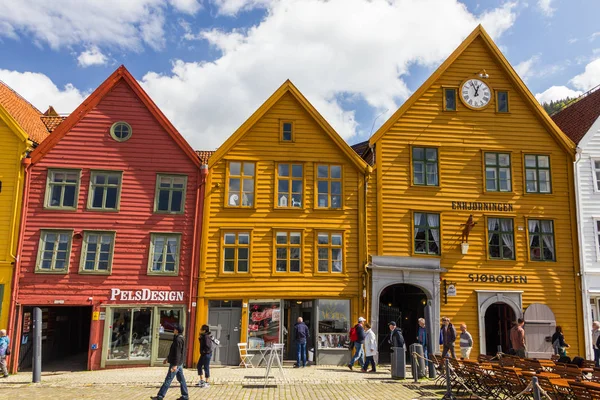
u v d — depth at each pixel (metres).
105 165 20.83
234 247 20.86
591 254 22.53
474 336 21.28
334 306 20.89
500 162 23.00
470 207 22.31
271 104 21.92
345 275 21.03
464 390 14.28
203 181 21.08
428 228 22.03
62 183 20.55
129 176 20.88
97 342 19.61
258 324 20.44
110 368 19.48
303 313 21.45
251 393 13.98
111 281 20.05
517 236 22.33
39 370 16.27
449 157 22.67
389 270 21.22
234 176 21.34
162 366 19.83
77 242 20.17
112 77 21.34
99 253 20.25
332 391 14.29
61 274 19.84
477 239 22.11
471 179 22.58
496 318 23.55
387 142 22.47
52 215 20.20
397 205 21.95
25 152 20.38
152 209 20.73
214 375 17.19
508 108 23.44
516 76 23.45
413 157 22.53
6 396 13.70
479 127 23.08
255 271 20.70
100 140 20.98
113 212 20.50
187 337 20.05
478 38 23.92
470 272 21.78
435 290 21.33
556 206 22.81
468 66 23.59
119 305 19.91
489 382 12.94
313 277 20.88
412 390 14.44
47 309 21.89
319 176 21.83
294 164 21.78
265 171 21.53
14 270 19.56
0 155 20.22
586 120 24.58
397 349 16.58
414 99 22.89
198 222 20.88
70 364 21.23
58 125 22.05
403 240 21.67
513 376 12.02
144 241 20.48
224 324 20.44
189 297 20.25
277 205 21.27
